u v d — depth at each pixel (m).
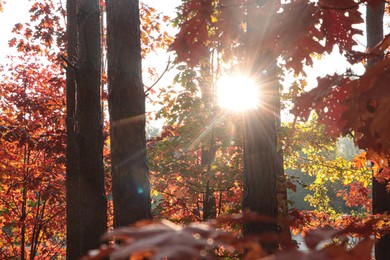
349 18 2.38
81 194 7.48
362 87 1.79
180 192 9.31
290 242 0.80
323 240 0.80
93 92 7.75
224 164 8.46
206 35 2.72
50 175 12.38
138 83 6.02
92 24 7.93
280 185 6.85
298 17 2.24
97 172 7.59
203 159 9.33
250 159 4.80
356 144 2.10
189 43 2.74
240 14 2.54
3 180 11.68
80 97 7.71
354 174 13.52
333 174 13.87
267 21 2.29
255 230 4.69
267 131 4.75
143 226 0.73
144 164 5.95
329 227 0.85
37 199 13.41
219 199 9.20
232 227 5.98
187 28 2.72
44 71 12.89
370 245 0.64
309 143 12.05
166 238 0.62
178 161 8.58
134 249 0.59
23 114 11.89
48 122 11.77
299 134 11.48
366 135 2.04
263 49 2.31
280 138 8.88
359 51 2.44
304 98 2.35
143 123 6.00
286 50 2.38
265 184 4.75
